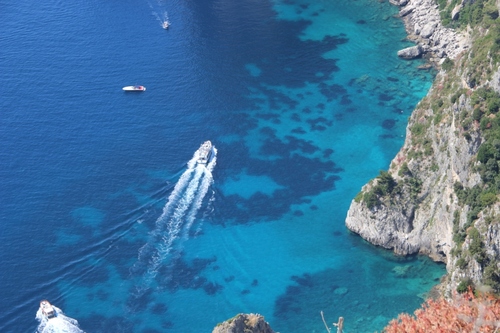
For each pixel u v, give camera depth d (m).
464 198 160.25
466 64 179.00
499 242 142.88
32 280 170.50
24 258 175.38
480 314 73.06
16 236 180.50
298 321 161.62
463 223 157.75
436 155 174.75
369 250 177.50
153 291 168.50
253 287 169.88
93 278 171.38
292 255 177.12
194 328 160.88
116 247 178.50
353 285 169.12
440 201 170.25
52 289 168.88
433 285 167.00
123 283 170.12
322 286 169.50
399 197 175.62
